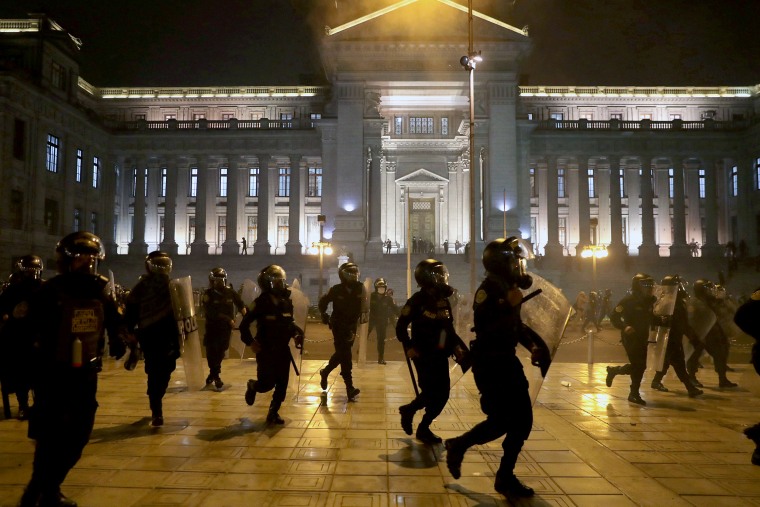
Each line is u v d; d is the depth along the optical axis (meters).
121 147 56.06
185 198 57.44
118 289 21.19
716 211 54.75
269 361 8.25
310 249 57.41
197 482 5.57
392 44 47.97
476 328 5.71
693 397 10.75
